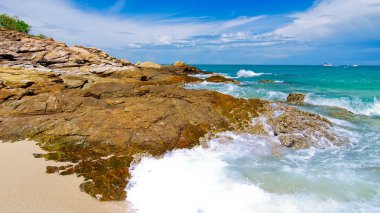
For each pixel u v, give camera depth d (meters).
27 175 9.05
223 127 13.67
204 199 8.00
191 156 10.81
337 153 11.75
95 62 36.09
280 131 13.28
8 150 10.89
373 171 9.95
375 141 13.20
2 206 7.37
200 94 17.69
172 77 35.12
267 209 7.54
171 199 8.09
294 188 8.60
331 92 28.17
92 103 15.39
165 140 11.44
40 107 14.51
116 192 8.36
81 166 9.61
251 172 9.56
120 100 16.44
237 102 16.55
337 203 7.85
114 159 10.08
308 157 11.23
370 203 7.87
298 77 53.00
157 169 9.67
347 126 15.36
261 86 34.09
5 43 32.78
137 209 7.70
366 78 45.75
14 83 20.03
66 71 31.69
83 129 11.89
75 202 7.79
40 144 11.34
